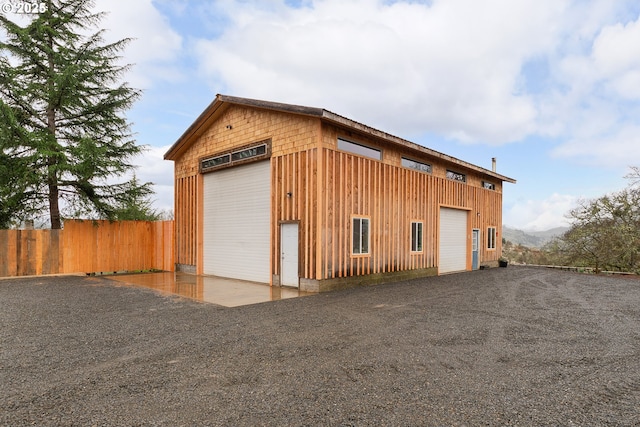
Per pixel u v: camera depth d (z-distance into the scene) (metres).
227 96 10.11
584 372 3.34
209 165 11.53
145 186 12.30
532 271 14.15
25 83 10.48
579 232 16.09
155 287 8.73
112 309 6.07
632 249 14.21
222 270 11.09
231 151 10.68
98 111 11.63
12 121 9.34
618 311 6.20
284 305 6.50
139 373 3.24
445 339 4.37
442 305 6.57
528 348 4.05
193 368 3.37
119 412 2.51
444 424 2.36
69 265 11.28
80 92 11.28
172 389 2.90
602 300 7.37
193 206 12.16
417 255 11.26
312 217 8.21
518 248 22.39
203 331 4.68
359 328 4.87
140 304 6.53
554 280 11.07
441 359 3.65
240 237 10.46
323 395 2.79
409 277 10.88
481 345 4.15
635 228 14.84
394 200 10.35
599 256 15.29
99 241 11.92
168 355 3.73
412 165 11.25
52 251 11.01
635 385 3.05
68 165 10.03
